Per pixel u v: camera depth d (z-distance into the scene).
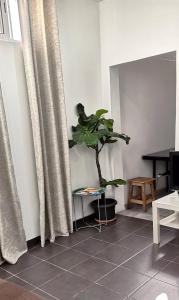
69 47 3.57
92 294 2.23
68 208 3.46
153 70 4.82
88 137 3.37
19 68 3.05
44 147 3.17
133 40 3.55
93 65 3.88
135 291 2.23
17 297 1.49
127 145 4.43
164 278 2.38
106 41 3.85
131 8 3.50
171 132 5.43
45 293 2.28
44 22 3.14
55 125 3.28
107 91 3.97
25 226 3.17
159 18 3.26
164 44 3.26
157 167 4.97
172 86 5.32
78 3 3.62
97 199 3.93
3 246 2.76
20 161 3.11
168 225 2.97
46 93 3.18
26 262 2.81
